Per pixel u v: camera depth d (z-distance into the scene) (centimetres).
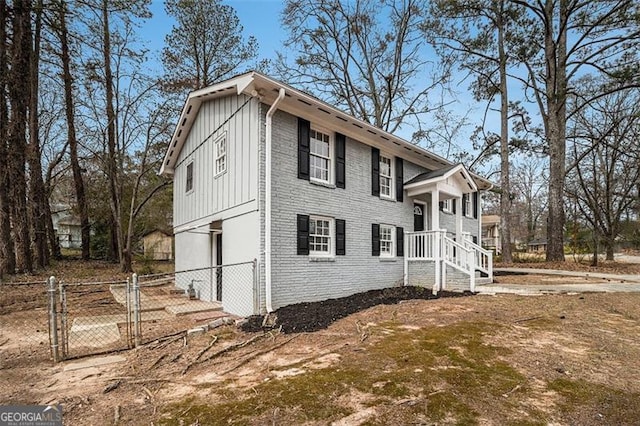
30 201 1513
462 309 753
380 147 1117
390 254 1148
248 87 756
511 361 446
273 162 799
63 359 496
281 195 812
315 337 572
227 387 388
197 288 1047
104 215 2123
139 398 368
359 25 2134
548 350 488
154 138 1739
